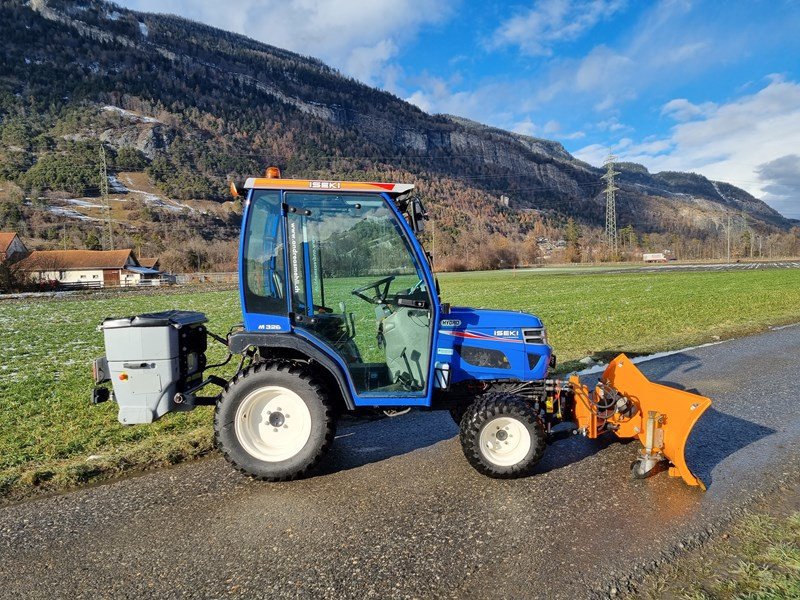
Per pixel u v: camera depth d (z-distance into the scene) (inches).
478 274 2500.0
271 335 173.5
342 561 123.8
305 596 111.0
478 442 166.4
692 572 116.9
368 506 152.0
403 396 178.2
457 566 120.6
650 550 126.0
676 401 162.2
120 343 172.4
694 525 137.8
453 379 184.7
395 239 177.0
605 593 109.9
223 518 146.5
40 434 229.1
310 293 176.9
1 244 2492.6
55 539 137.0
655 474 171.3
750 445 194.9
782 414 230.7
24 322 788.0
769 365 327.0
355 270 177.8
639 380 177.8
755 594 108.0
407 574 117.9
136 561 125.8
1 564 125.7
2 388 328.5
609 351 384.8
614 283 1350.9
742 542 128.9
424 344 181.6
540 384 186.9
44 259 2460.6
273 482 170.4
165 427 231.1
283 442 171.6
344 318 178.9
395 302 177.3
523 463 166.4
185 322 181.2
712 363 335.6
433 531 136.9
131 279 2474.2
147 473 180.4
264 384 168.1
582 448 196.1
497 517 143.8
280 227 173.0
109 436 223.0
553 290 1159.6
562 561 122.0
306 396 167.9
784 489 158.1
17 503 159.6
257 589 113.8
